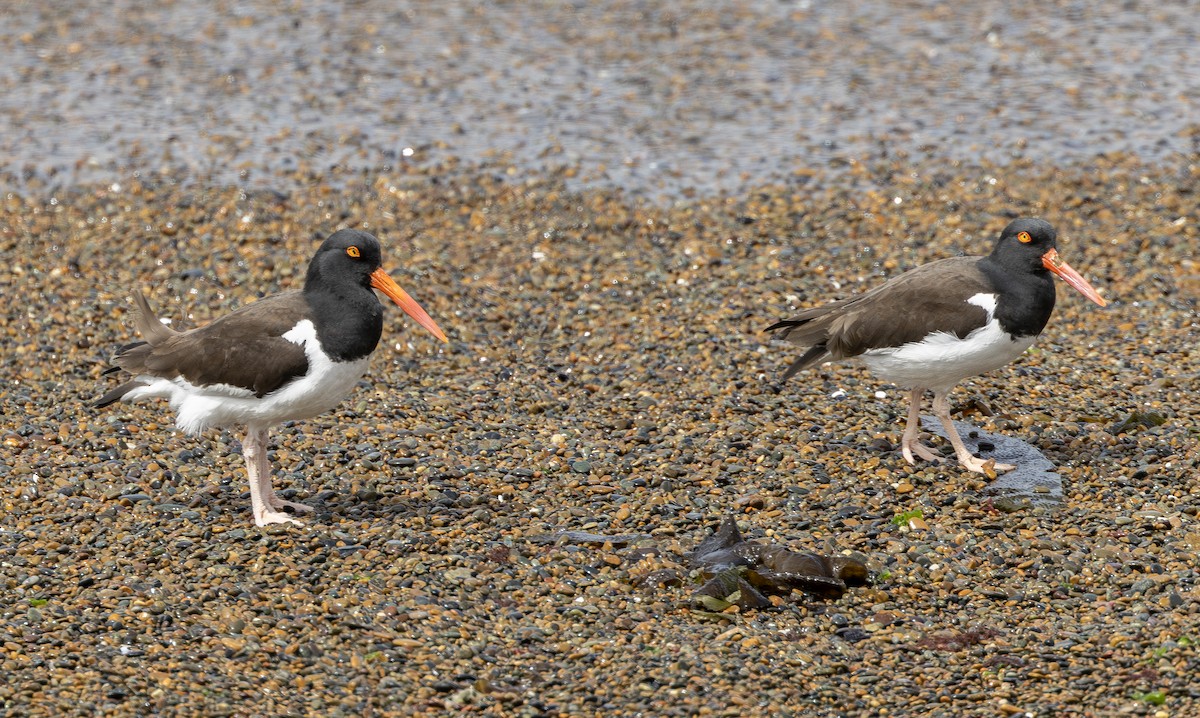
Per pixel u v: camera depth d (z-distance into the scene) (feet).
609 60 88.17
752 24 94.43
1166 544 40.09
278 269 61.36
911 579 38.91
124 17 95.81
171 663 34.22
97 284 59.82
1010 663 34.83
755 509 43.11
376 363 54.03
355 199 68.80
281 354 39.78
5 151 74.13
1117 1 97.60
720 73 86.12
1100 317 57.36
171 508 42.32
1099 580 38.65
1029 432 48.16
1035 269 43.42
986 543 40.83
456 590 38.27
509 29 93.66
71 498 42.91
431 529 41.57
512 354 55.21
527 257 63.36
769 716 32.91
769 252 63.67
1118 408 49.44
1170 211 66.64
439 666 34.71
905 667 34.96
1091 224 65.72
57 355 53.83
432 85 83.87
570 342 56.18
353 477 44.91
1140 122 77.46
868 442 47.50
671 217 67.15
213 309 58.23
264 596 37.55
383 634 35.91
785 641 36.11
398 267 61.57
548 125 78.23
